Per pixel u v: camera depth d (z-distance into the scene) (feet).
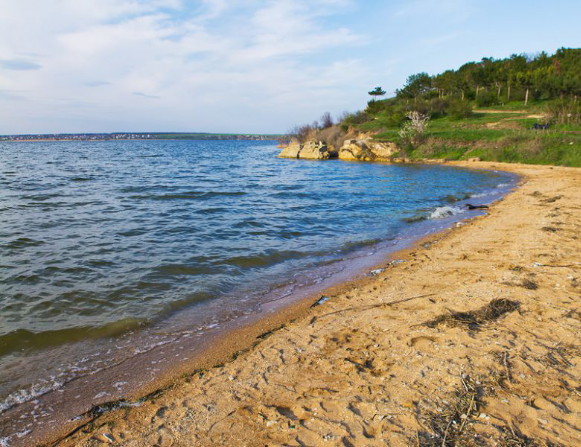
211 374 15.70
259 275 28.40
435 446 10.24
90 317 21.20
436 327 17.62
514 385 12.76
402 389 13.12
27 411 13.74
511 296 20.40
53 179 87.92
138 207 53.88
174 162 156.25
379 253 33.88
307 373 15.07
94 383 15.40
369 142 163.22
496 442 10.23
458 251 32.01
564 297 19.71
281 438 11.34
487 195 68.54
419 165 132.77
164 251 33.40
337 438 11.03
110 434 12.25
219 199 62.34
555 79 192.54
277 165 140.87
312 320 20.51
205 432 12.01
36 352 17.74
